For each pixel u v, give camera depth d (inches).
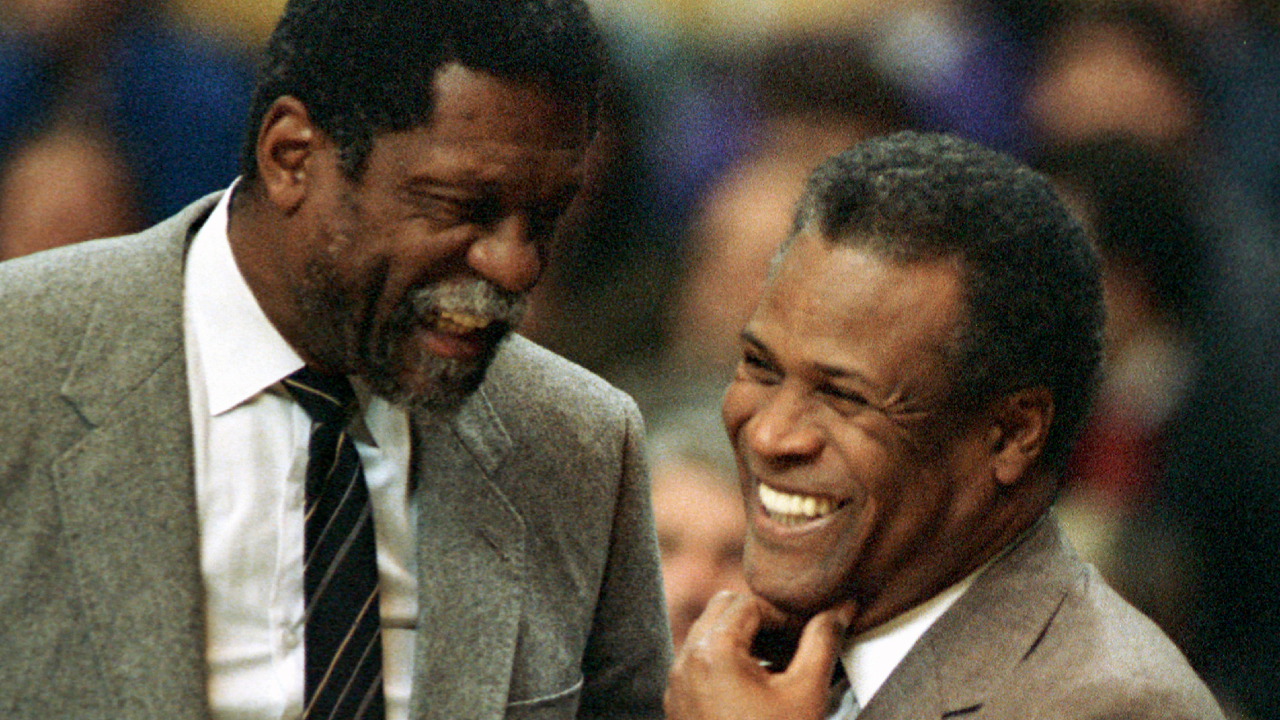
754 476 234.1
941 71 507.2
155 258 251.4
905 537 227.9
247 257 250.2
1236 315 441.1
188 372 248.5
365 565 254.4
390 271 239.8
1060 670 225.3
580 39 240.7
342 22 238.8
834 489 225.0
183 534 241.1
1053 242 225.0
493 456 270.1
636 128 536.7
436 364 244.7
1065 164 472.7
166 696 235.9
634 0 558.6
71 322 243.6
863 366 220.7
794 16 544.7
